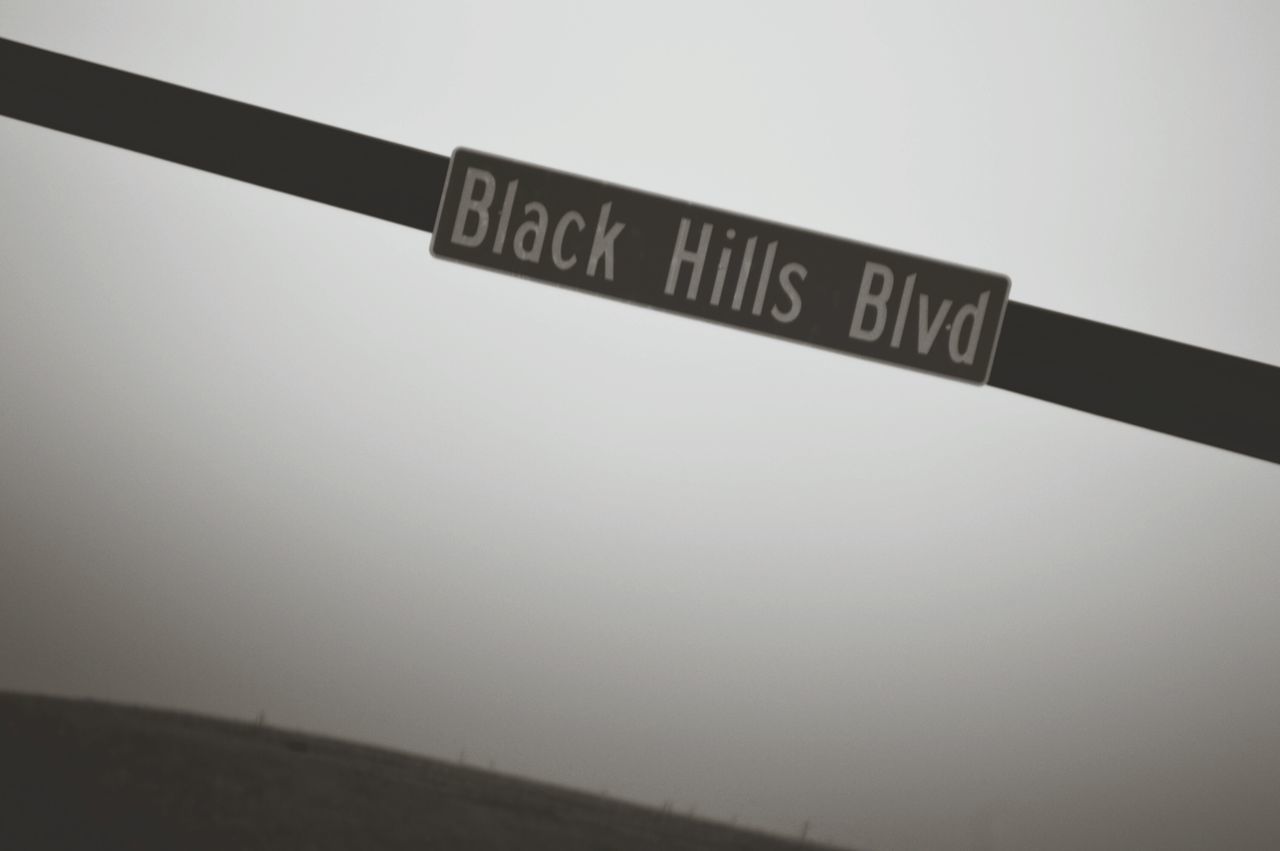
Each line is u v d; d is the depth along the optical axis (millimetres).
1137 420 4176
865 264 4094
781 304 4090
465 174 4230
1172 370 4184
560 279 4141
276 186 4422
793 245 4121
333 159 4422
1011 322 4246
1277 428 4125
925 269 4070
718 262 4129
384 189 4395
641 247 4148
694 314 4098
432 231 4375
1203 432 4156
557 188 4195
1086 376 4203
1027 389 4203
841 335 4055
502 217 4188
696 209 4160
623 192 4180
